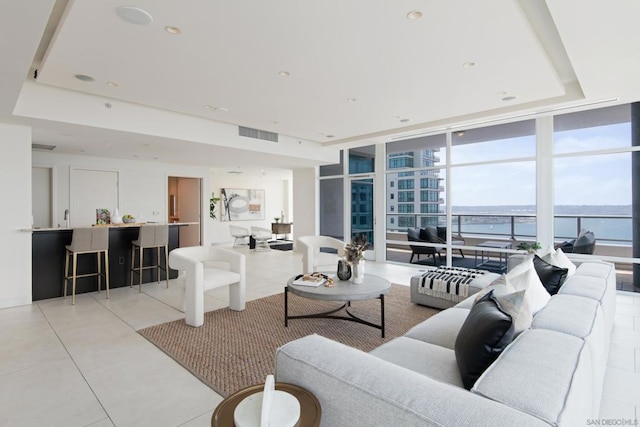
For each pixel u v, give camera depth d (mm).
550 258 3457
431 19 2559
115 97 4359
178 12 2432
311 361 1240
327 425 1152
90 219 7258
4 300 4238
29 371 2627
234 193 11461
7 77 2859
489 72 3547
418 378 1103
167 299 4625
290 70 3490
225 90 4078
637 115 4746
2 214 4230
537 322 1823
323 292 3273
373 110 4914
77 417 2074
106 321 3746
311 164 8477
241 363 2746
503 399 1040
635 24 2500
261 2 2322
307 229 9227
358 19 2549
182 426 1994
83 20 2523
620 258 4930
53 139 5262
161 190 8328
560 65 3836
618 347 3057
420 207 7004
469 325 1693
